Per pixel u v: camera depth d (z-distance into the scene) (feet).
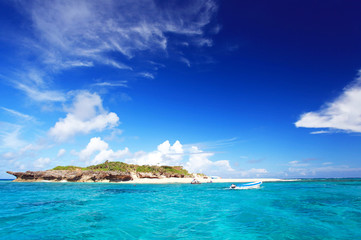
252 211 72.95
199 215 66.59
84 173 307.99
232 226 53.26
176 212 71.72
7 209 76.74
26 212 70.79
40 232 47.62
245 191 155.94
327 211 72.69
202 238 43.98
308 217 63.10
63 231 48.62
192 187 216.95
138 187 215.51
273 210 74.79
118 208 79.71
